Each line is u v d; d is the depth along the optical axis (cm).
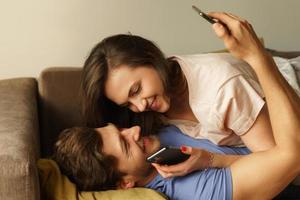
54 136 179
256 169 119
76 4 192
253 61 118
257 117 127
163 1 201
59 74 176
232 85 125
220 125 129
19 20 189
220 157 127
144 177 133
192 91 132
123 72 127
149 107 132
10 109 146
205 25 207
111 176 129
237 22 113
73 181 129
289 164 116
